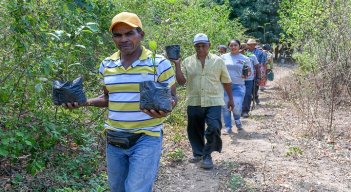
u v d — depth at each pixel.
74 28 5.54
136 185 3.47
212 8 17.75
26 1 4.67
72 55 5.26
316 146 7.41
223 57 8.75
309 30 12.66
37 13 5.02
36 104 5.19
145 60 3.54
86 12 6.49
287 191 5.45
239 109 8.70
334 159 6.70
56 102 3.55
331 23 11.05
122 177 3.74
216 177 5.95
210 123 6.11
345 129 8.37
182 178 5.89
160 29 9.57
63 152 5.58
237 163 6.50
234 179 5.71
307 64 11.38
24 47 4.65
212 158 6.82
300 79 10.47
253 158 6.80
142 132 3.54
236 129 8.96
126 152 3.60
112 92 3.59
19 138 4.66
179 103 9.18
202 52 6.16
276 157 6.87
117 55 3.64
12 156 4.71
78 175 5.35
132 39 3.50
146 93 3.25
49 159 5.23
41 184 5.00
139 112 3.53
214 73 6.16
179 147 7.23
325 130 8.33
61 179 5.02
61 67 5.12
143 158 3.50
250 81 10.27
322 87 9.64
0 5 4.80
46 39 4.88
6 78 4.71
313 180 5.83
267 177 5.93
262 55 13.52
